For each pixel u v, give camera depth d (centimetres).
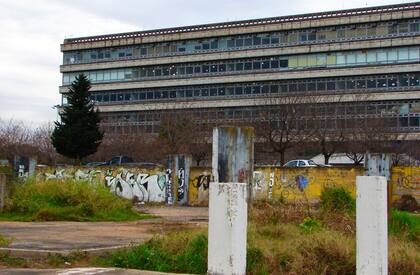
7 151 6047
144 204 2939
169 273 909
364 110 5853
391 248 1083
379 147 5350
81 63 10381
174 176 2978
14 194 2002
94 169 3256
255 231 1163
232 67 9194
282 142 5347
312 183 2680
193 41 9531
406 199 2503
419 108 7875
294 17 8825
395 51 8162
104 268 931
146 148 6044
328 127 5475
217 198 657
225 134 1581
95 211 1950
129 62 9950
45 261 997
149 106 9481
